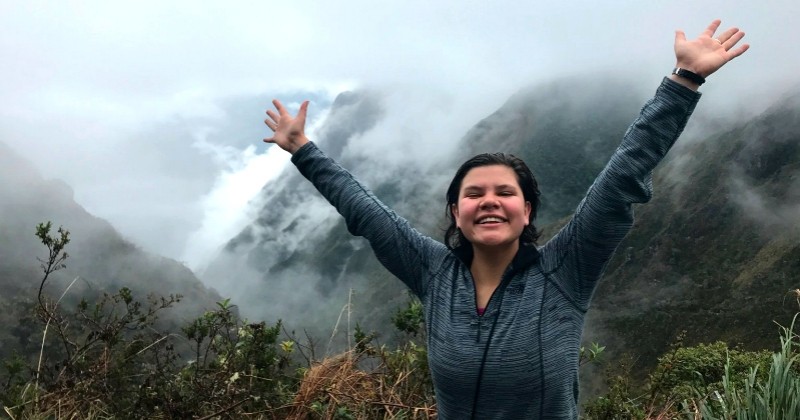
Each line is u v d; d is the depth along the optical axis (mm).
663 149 1857
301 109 2436
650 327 50250
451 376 1872
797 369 3186
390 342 4141
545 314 1846
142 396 3395
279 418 3613
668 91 1883
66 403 3502
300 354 4113
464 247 2033
